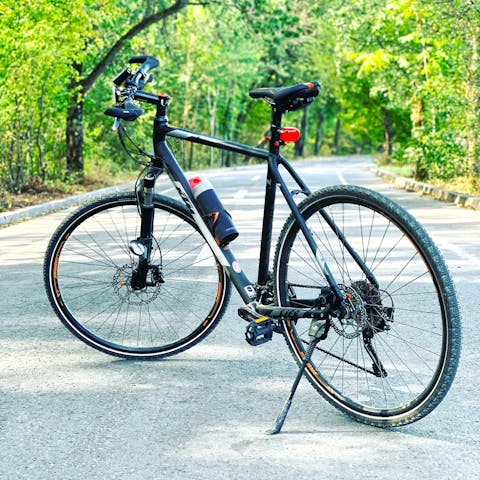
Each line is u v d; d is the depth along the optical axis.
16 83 15.52
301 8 23.91
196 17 37.69
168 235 4.20
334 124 85.31
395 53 21.48
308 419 3.43
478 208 13.30
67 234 4.33
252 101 55.50
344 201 3.39
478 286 6.34
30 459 3.02
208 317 4.31
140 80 3.92
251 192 17.41
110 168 25.00
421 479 2.81
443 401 3.65
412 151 17.50
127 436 3.23
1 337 4.82
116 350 4.33
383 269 6.41
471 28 15.53
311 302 3.58
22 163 16.70
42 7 16.14
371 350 3.46
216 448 3.10
